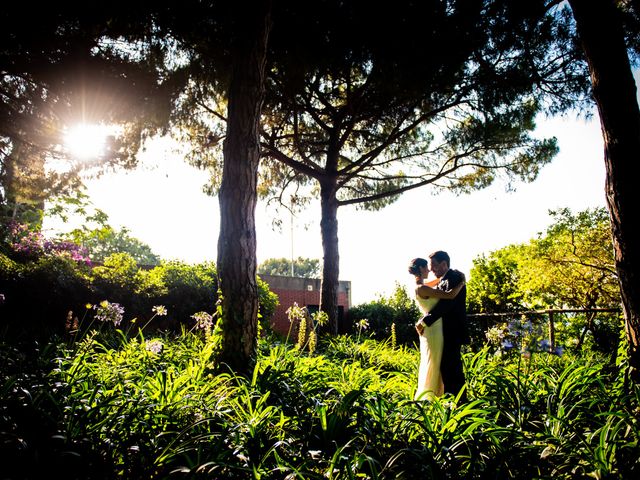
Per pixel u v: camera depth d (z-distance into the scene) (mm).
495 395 3670
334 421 2967
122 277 9953
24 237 11352
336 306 12125
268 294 12906
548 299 12289
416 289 4328
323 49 9445
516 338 3924
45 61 7738
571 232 12141
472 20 8438
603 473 2301
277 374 4031
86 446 2521
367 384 4199
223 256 5176
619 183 4164
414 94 10258
